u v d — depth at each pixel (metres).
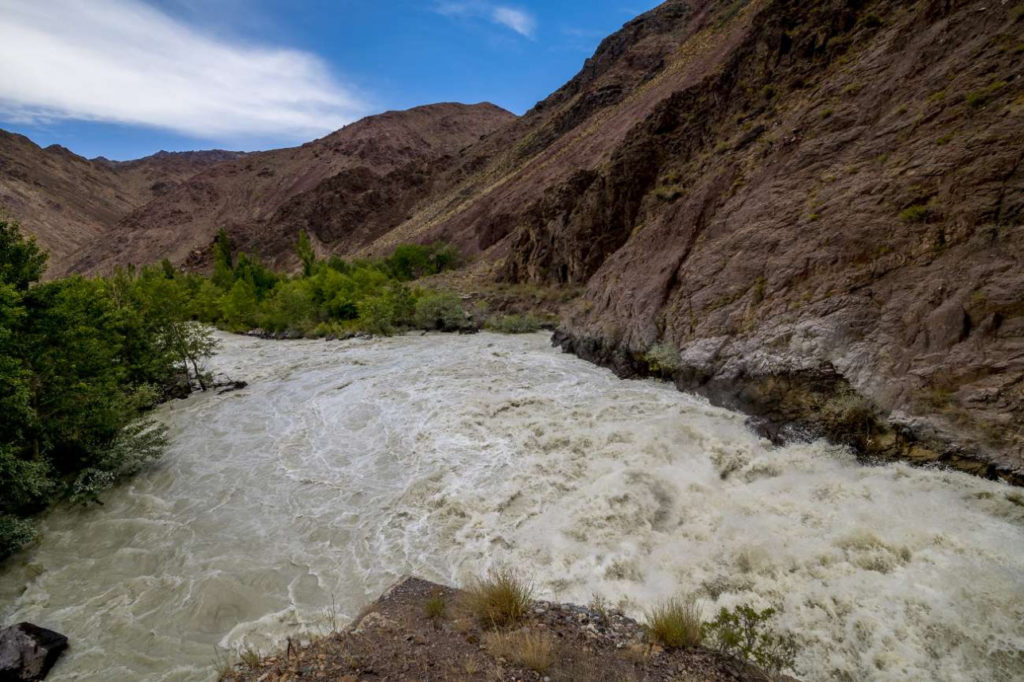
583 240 32.22
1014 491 7.33
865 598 5.68
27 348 10.10
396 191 132.38
